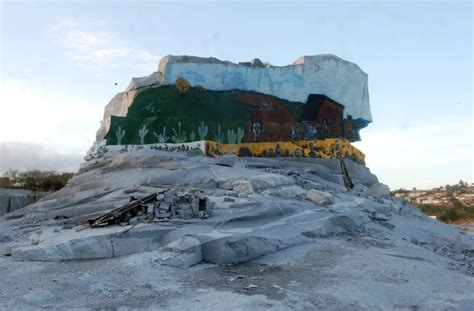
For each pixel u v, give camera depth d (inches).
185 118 1134.4
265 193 719.7
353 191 985.5
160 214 551.2
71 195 837.8
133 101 1178.6
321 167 1071.0
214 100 1190.3
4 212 1032.2
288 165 1068.5
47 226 658.8
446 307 362.0
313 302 354.9
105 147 1089.4
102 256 470.6
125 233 486.6
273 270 439.5
